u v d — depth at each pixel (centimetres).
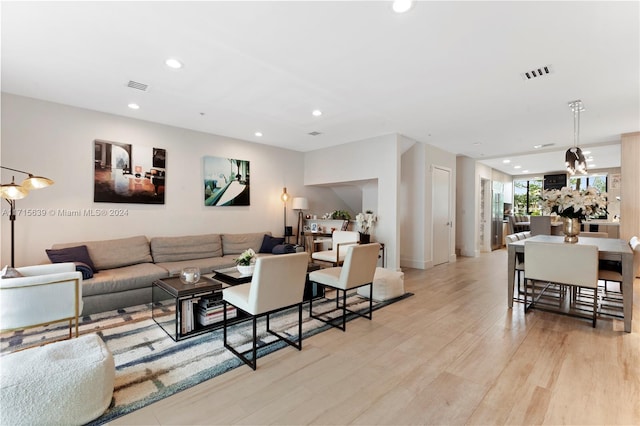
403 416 167
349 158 582
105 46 248
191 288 269
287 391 190
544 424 160
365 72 291
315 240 607
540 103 368
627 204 497
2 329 208
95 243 379
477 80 306
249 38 235
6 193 274
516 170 959
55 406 149
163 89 333
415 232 596
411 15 206
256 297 218
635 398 182
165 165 464
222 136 532
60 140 376
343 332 281
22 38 236
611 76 294
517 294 409
